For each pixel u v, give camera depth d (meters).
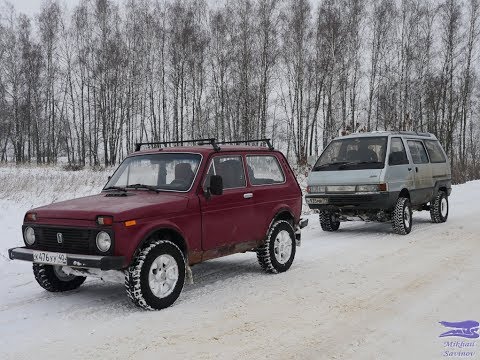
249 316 5.28
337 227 11.52
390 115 37.28
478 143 54.53
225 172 6.64
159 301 5.46
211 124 42.03
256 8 37.62
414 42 39.44
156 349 4.41
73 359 4.23
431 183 11.87
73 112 45.81
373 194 10.05
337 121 38.81
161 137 47.12
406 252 8.60
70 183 18.56
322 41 37.59
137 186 6.43
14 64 47.56
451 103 38.38
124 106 44.09
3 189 16.34
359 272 7.20
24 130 50.75
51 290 6.27
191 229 5.98
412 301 5.74
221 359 4.18
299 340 4.59
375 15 39.34
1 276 7.29
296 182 7.90
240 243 6.70
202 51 39.97
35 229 5.74
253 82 37.34
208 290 6.32
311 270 7.39
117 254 5.16
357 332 4.79
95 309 5.58
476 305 5.54
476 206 15.55
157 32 43.28
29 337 4.76
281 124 44.91
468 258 7.95
